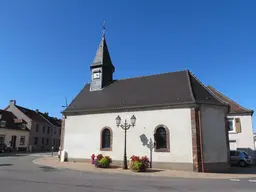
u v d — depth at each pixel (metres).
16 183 8.55
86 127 18.05
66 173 12.12
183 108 15.11
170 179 10.98
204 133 14.82
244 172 14.54
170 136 15.04
